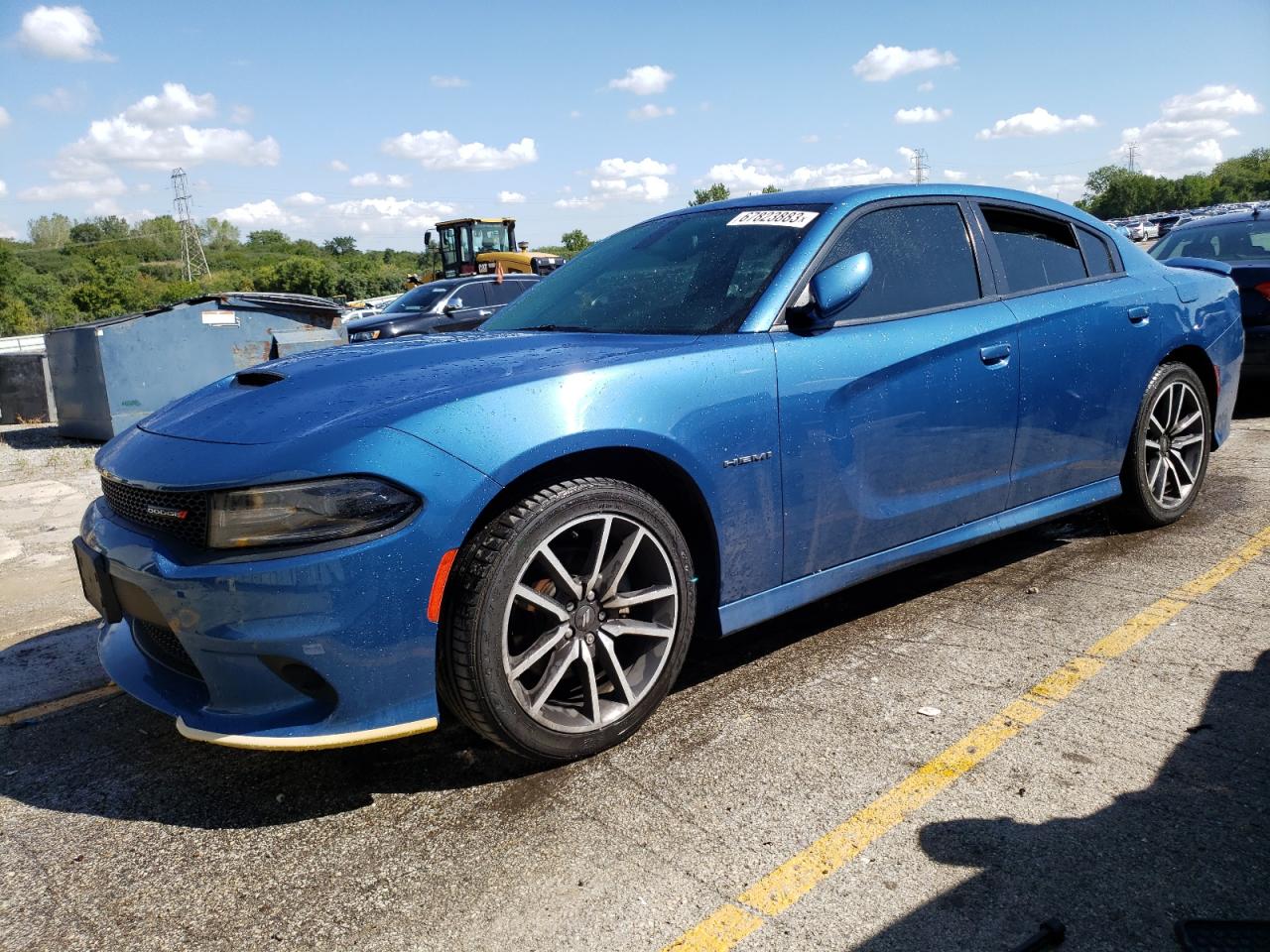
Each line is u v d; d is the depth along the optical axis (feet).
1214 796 7.00
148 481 7.28
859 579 9.77
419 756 8.36
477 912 6.18
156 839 7.30
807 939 5.74
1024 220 11.74
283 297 34.86
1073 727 8.16
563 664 7.68
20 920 6.39
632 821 7.11
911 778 7.48
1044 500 11.65
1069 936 5.63
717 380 8.36
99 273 280.92
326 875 6.70
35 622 12.99
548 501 7.39
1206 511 14.55
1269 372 20.80
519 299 11.69
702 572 8.79
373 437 6.93
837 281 8.77
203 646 6.89
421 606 6.95
